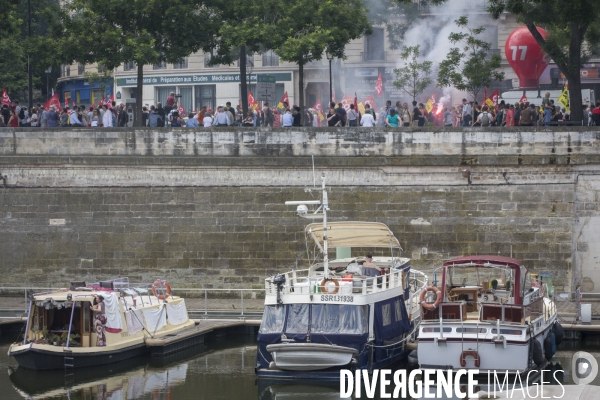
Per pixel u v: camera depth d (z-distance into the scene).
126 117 143.38
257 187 132.25
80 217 135.00
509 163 128.38
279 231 131.62
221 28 143.12
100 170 134.62
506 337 95.00
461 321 96.69
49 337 105.12
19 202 136.12
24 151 136.25
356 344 96.38
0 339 117.75
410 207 130.25
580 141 127.38
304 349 95.38
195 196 133.25
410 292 115.56
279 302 99.00
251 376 100.81
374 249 129.88
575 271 128.00
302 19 148.62
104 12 141.50
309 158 131.12
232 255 132.38
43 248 135.50
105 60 140.12
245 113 147.38
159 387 96.88
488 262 102.31
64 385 97.94
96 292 107.00
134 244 134.00
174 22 142.75
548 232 128.25
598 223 127.50
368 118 135.50
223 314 122.12
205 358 109.06
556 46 136.75
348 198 131.12
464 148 129.38
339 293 98.25
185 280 133.00
